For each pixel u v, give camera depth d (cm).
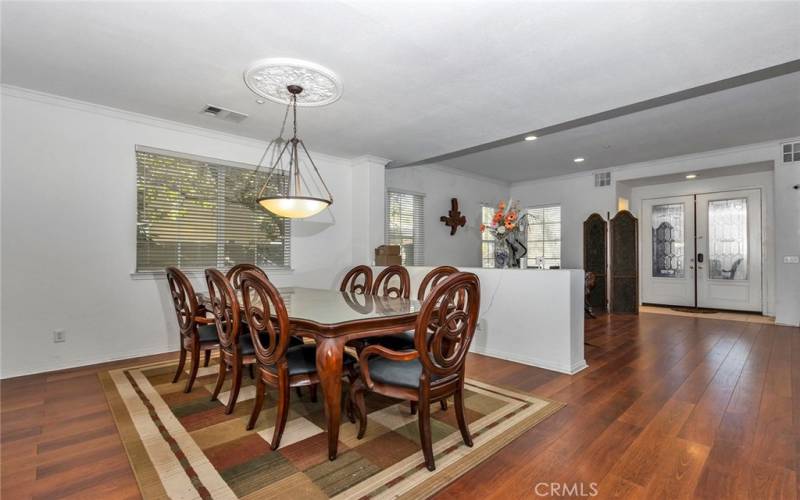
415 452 199
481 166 685
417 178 653
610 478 177
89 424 229
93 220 349
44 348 328
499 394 279
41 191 326
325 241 518
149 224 380
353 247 542
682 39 233
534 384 301
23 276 320
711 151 578
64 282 337
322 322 199
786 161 518
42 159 326
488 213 791
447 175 707
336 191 528
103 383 298
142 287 375
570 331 330
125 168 365
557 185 774
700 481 174
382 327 213
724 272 668
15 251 316
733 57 254
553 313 340
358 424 231
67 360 338
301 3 203
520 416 240
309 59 261
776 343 430
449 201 711
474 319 198
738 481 174
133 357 369
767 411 247
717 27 220
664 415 242
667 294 730
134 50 252
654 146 552
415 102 331
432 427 226
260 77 286
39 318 326
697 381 305
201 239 412
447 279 180
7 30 229
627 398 271
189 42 242
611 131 480
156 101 337
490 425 228
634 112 393
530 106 339
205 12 211
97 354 352
